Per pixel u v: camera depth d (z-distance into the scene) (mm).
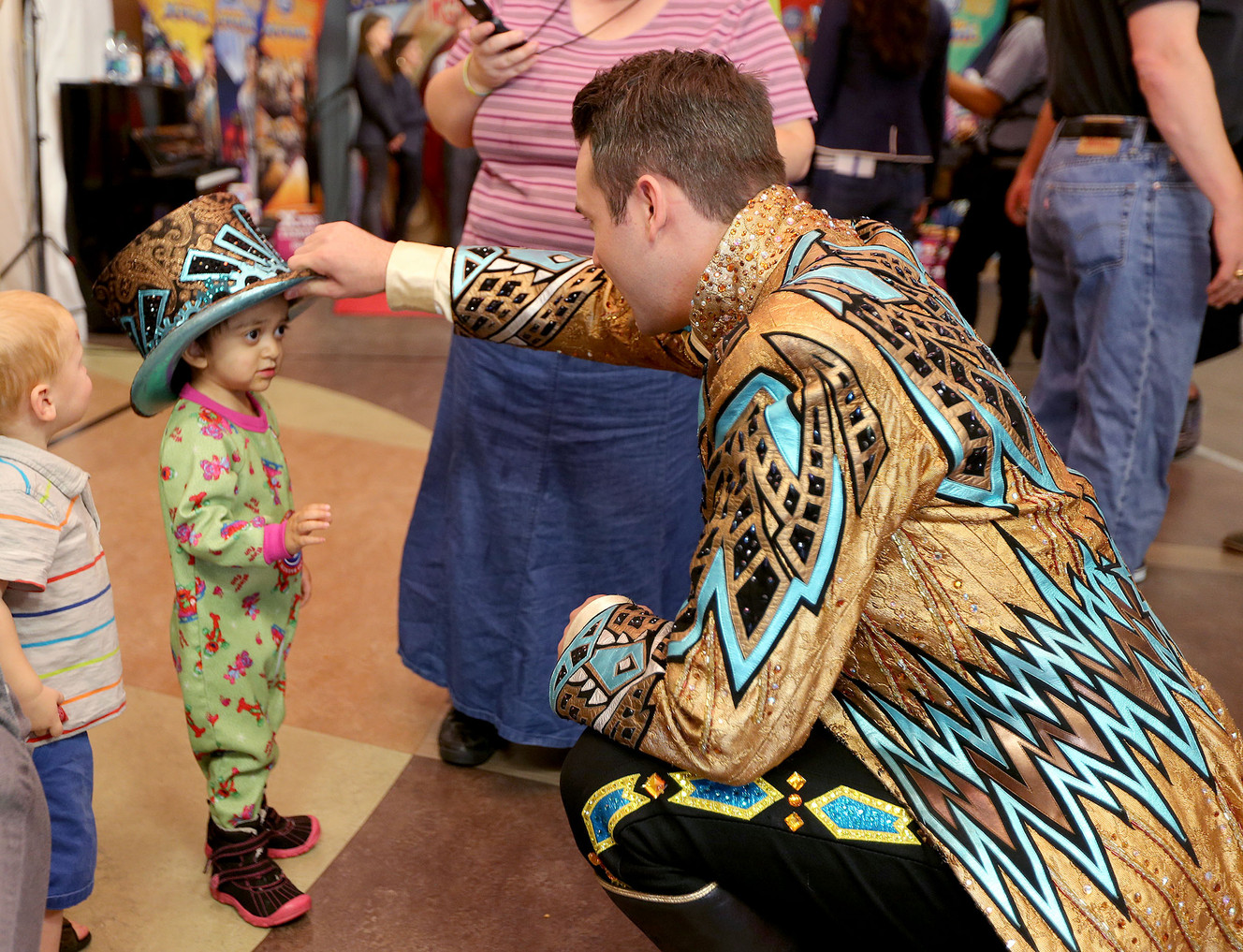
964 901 1062
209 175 4645
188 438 1435
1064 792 1009
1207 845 1021
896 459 955
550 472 1824
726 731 970
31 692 1263
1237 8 2174
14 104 4105
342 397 3912
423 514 2004
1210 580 2785
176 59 4832
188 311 1362
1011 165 4117
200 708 1507
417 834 1772
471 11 1652
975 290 4438
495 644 1895
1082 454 2545
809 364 945
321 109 5215
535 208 1745
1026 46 3969
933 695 1062
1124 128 2336
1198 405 3605
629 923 1603
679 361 1467
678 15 1710
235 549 1421
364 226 5328
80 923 1532
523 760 1996
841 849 1080
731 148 1089
